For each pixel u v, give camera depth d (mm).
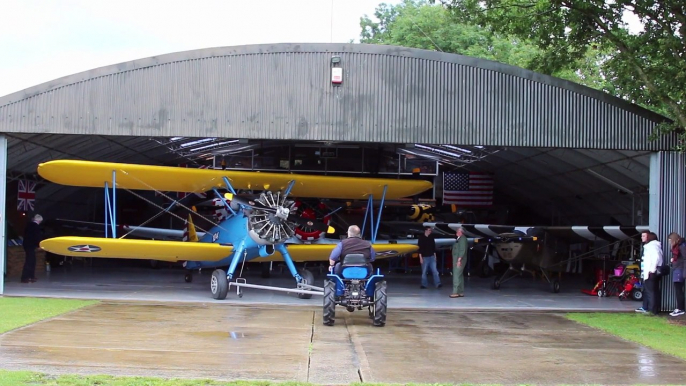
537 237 14383
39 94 10789
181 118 10859
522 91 11062
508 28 12000
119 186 12758
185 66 10891
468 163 18422
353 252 8938
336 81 10891
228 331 8062
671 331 8891
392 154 17531
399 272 20234
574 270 17672
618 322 9688
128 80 10852
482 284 16766
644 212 14883
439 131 10969
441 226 17359
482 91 11031
